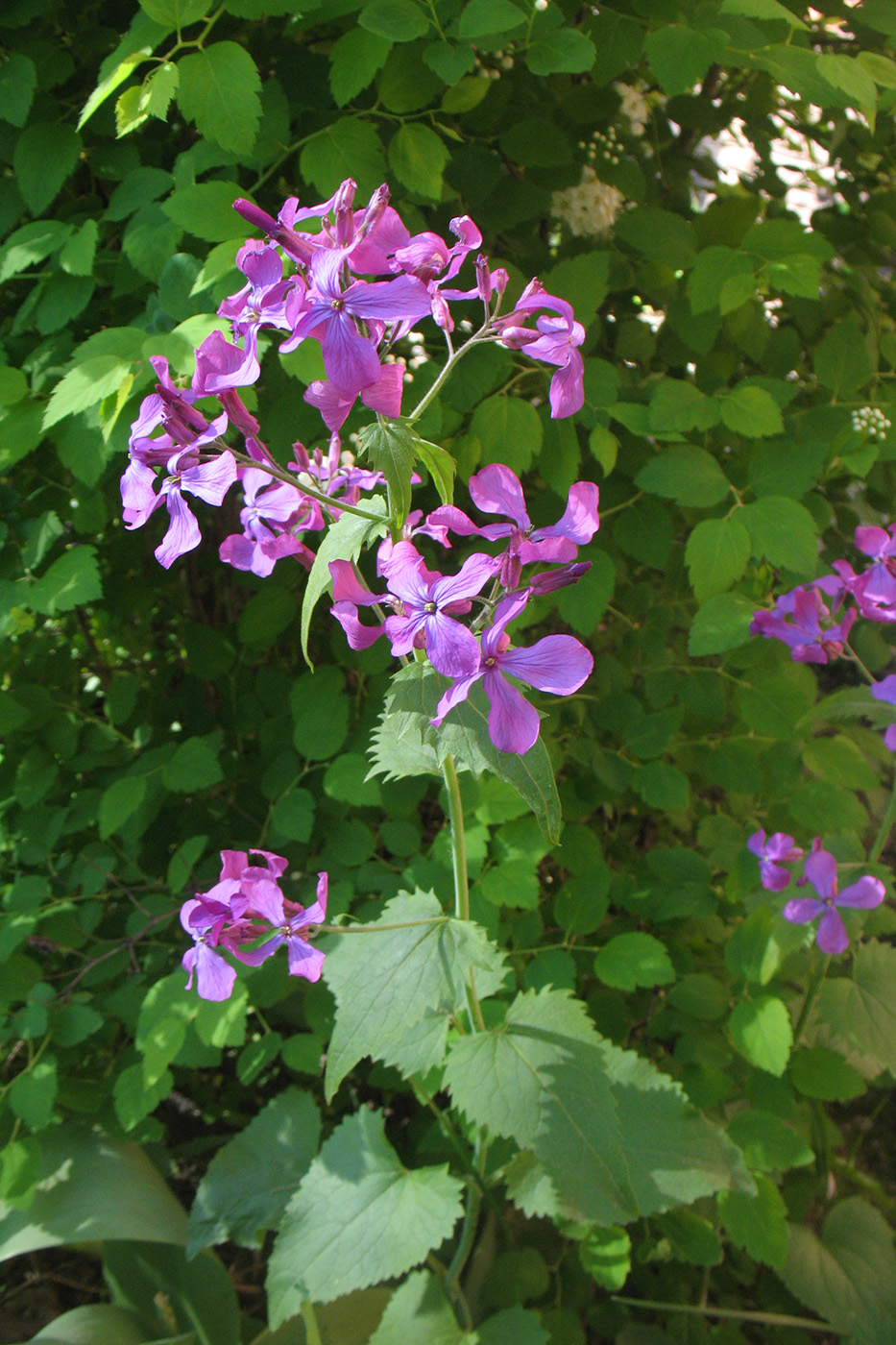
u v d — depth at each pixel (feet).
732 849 1.56
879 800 1.71
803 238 1.41
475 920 1.41
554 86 1.52
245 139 1.25
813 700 1.60
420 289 0.99
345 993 1.16
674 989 1.46
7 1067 1.53
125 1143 1.46
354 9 1.30
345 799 1.42
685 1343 1.46
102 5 1.44
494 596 1.06
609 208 1.52
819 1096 1.43
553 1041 1.20
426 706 1.05
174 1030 1.35
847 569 1.38
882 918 1.49
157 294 1.33
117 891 1.55
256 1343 1.34
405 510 1.06
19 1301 1.52
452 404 1.37
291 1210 1.30
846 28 1.56
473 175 1.42
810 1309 1.51
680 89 1.36
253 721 1.58
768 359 1.57
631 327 1.53
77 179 1.49
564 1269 1.48
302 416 1.35
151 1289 1.39
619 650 1.63
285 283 1.03
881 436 1.49
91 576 1.35
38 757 1.54
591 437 1.40
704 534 1.36
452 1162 1.51
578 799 1.59
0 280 1.36
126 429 1.28
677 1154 1.28
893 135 1.67
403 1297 1.33
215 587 1.74
